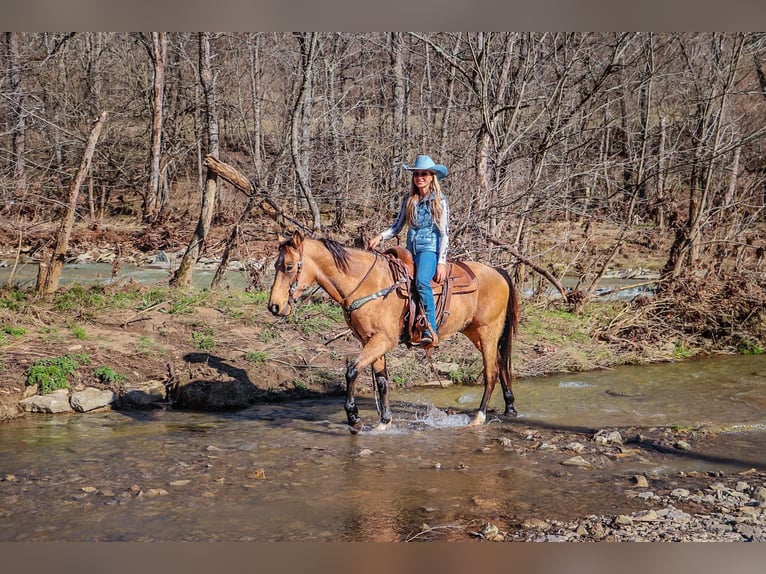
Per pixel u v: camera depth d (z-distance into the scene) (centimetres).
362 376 1030
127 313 1106
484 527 544
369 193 1499
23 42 2286
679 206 1700
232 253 1420
